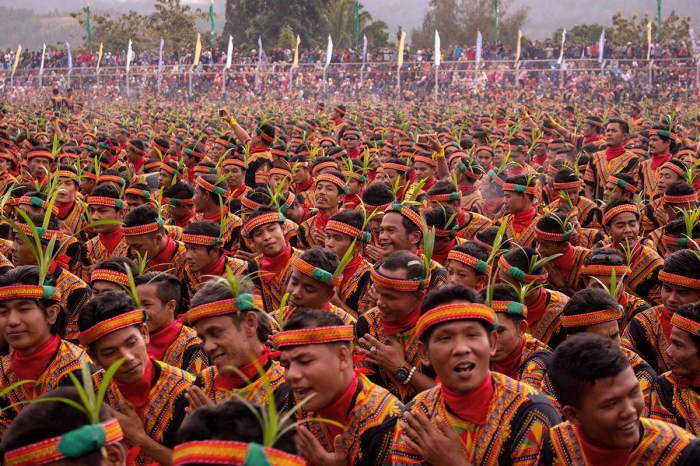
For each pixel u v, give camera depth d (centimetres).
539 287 600
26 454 308
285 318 607
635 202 1040
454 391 406
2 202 773
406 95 4191
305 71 4409
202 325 466
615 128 1345
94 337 465
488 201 1168
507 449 405
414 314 554
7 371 527
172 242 785
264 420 298
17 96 4775
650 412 491
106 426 320
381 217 842
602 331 504
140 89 4631
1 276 509
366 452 425
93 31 7431
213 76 4519
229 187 1176
